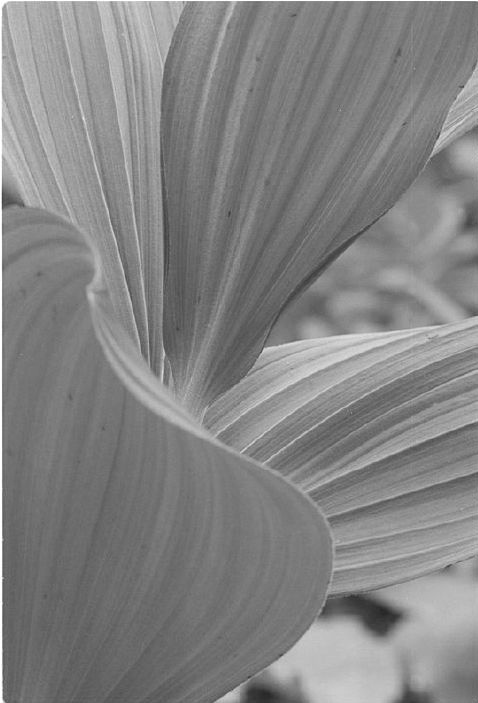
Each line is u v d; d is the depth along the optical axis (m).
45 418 0.85
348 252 2.87
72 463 0.85
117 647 0.87
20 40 0.96
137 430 0.84
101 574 0.87
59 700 0.88
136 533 0.86
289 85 0.90
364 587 0.97
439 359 1.04
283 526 0.83
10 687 0.89
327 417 1.02
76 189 0.96
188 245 0.93
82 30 0.97
